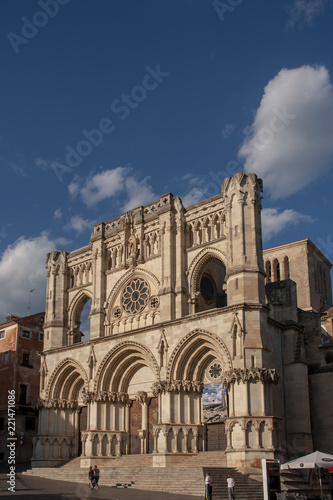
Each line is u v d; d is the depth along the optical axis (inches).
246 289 2383.1
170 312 2642.7
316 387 2640.3
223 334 2365.9
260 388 2239.2
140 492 2028.8
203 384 2514.8
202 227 2731.3
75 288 3255.4
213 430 2447.1
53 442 2965.1
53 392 3053.6
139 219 2984.7
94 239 3159.5
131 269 2942.9
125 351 2763.3
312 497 2023.9
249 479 2090.3
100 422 2753.4
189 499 1807.3
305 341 2748.5
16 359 3777.1
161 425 2416.3
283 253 3676.2
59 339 3189.0
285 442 2440.9
